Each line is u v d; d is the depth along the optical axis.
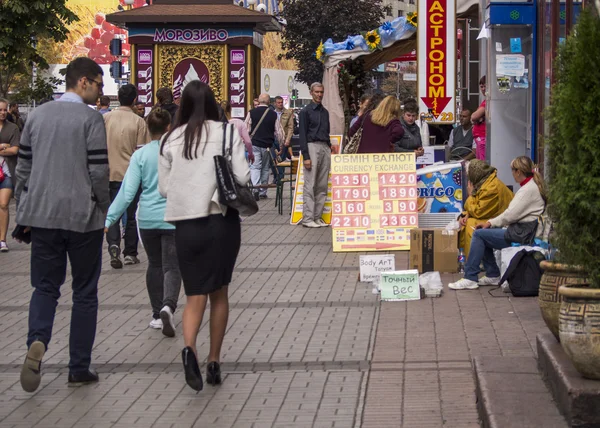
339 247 14.26
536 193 10.69
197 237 7.16
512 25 14.03
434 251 11.98
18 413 6.82
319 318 9.71
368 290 11.20
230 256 7.29
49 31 30.66
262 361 8.10
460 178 14.31
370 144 15.00
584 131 5.68
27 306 10.74
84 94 7.62
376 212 14.30
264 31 31.48
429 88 18.53
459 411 6.59
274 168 22.25
